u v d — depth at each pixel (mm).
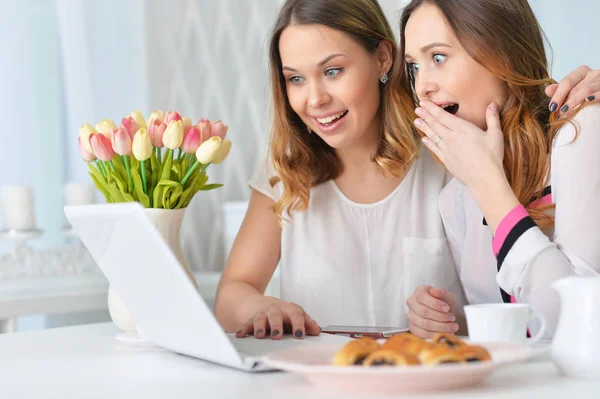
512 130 1320
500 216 1131
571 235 1131
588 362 760
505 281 1100
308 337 1175
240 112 3361
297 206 1656
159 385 815
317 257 1684
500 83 1335
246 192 3340
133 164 1220
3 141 3031
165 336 989
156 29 3494
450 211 1587
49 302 2316
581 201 1140
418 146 1636
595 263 1111
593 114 1178
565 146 1182
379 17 1560
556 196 1197
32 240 3059
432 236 1654
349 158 1678
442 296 1289
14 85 3055
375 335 1203
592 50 2619
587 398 683
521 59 1328
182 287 840
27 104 3082
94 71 3266
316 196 1705
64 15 3191
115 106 3328
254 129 3330
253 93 3330
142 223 824
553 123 1212
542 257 1062
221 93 3408
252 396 738
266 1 3295
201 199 3461
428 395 714
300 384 791
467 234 1505
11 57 3049
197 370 901
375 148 1656
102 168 1262
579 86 1213
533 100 1350
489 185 1165
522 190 1336
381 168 1666
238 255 1679
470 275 1507
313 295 1686
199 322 865
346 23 1469
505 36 1305
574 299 774
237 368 894
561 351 780
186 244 3488
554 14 2707
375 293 1668
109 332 1267
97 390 802
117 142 1176
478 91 1318
